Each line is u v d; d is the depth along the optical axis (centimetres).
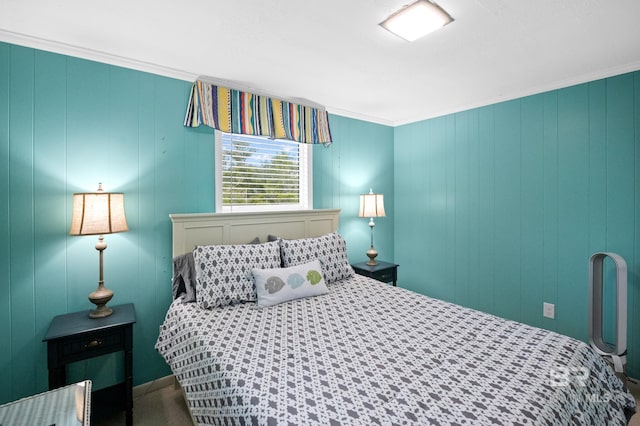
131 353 186
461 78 251
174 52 206
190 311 192
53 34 183
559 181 262
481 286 315
